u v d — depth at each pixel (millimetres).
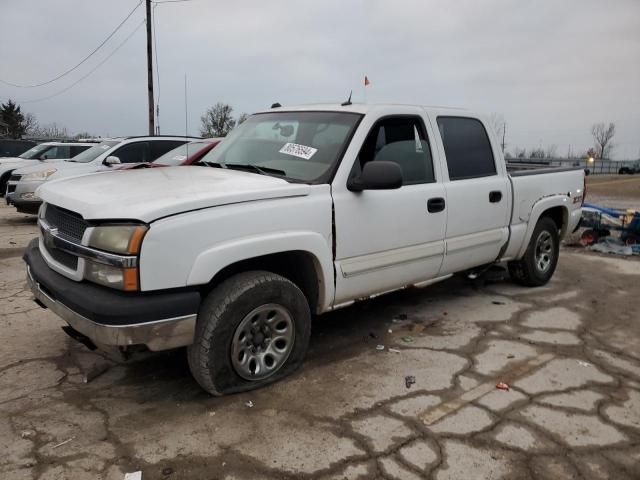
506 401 3336
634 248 8086
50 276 3188
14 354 3934
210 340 3078
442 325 4699
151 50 24938
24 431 2904
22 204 10156
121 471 2582
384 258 3977
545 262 5969
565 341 4375
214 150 4633
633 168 57781
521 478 2604
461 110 4844
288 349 3500
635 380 3678
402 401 3309
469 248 4730
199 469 2611
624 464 2730
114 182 3461
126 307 2748
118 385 3465
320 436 2906
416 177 4262
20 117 64375
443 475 2604
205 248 2957
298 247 3371
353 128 3875
